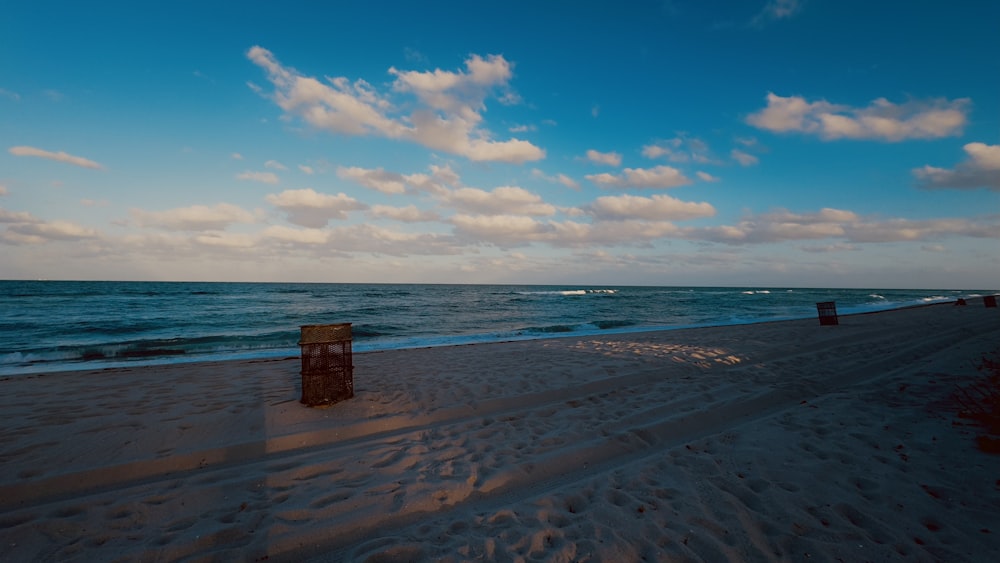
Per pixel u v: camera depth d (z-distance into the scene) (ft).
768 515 10.50
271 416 17.44
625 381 24.63
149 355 40.16
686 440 16.29
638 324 73.36
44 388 22.90
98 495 11.56
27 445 14.24
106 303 97.71
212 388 22.72
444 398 20.99
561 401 21.25
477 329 64.34
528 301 141.69
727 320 80.84
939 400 18.99
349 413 18.25
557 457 14.38
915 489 11.32
